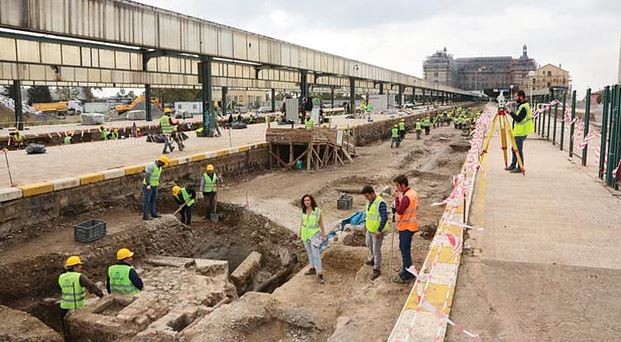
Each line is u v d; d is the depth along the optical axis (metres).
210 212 16.97
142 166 16.83
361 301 8.62
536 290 6.57
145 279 11.93
